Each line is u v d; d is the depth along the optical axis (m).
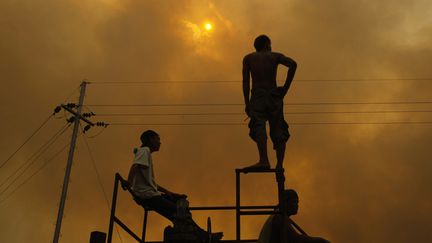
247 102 6.05
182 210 5.80
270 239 4.77
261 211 5.21
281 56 6.15
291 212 5.13
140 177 6.59
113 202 5.81
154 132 7.18
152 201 6.50
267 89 5.94
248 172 5.47
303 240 4.71
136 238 6.18
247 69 6.21
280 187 5.31
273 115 5.81
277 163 5.58
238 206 5.27
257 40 6.44
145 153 6.66
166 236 5.69
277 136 5.73
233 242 5.98
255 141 5.74
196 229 5.86
